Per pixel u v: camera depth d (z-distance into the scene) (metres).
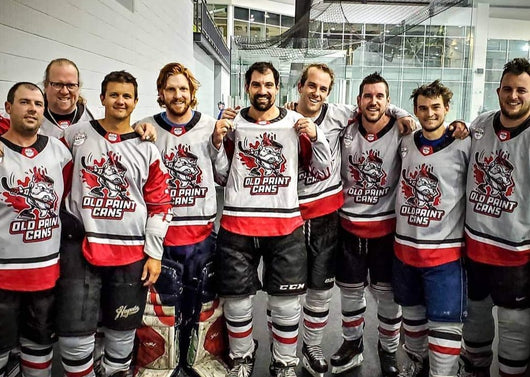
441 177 2.04
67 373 1.94
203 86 12.47
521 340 1.96
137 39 5.12
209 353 2.29
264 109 2.14
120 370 2.04
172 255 2.19
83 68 3.63
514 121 1.88
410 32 7.65
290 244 2.16
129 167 1.92
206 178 2.17
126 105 1.90
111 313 1.95
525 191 1.86
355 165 2.33
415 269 2.12
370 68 8.26
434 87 2.01
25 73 2.75
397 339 2.44
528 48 6.69
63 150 1.88
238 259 2.16
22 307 1.83
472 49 6.47
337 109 2.40
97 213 1.90
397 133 2.27
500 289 1.95
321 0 8.59
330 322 3.10
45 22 2.99
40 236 1.76
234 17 19.44
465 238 2.06
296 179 2.19
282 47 8.17
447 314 2.01
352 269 2.38
